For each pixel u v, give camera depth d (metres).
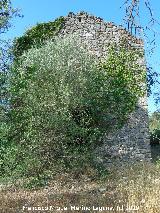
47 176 15.03
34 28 20.88
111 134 20.33
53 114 15.48
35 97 15.70
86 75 16.83
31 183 14.16
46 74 16.42
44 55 16.89
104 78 17.38
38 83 16.19
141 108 21.41
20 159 14.98
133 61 19.27
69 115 15.77
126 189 11.20
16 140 15.32
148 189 10.10
